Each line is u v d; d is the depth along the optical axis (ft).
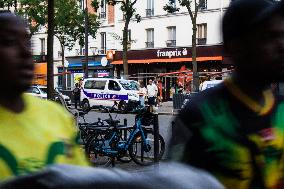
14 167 6.31
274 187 7.55
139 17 116.26
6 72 6.51
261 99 7.76
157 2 144.97
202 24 134.00
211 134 7.54
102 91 106.73
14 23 6.57
